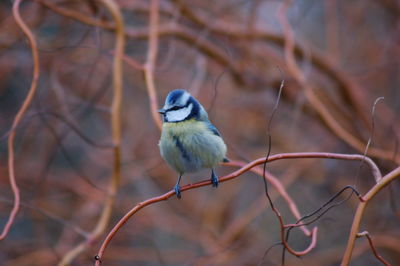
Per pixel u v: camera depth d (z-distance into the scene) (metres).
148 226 14.02
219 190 14.52
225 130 14.16
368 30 14.66
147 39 11.63
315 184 14.34
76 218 13.01
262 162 6.12
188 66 13.77
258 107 14.09
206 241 12.80
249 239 13.42
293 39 11.27
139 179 13.94
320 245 13.90
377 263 13.12
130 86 14.50
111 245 13.23
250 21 12.22
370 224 13.22
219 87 13.86
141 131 14.37
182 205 14.26
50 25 12.69
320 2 15.53
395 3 13.56
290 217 14.58
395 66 13.78
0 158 13.14
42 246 12.60
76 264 11.80
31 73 12.75
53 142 12.84
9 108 13.32
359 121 13.16
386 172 11.50
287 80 12.29
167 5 12.17
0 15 12.39
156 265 13.94
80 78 13.27
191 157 7.41
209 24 11.87
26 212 12.83
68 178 13.41
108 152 13.78
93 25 10.41
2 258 12.16
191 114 7.52
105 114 13.85
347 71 14.16
